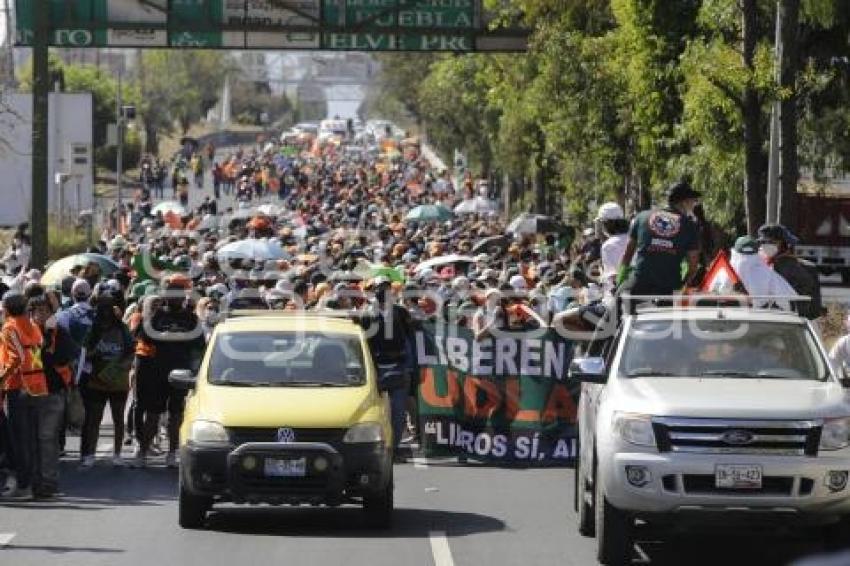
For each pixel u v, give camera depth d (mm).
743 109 63156
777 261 42938
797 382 31234
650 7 78125
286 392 35438
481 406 47594
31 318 39562
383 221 134375
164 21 93250
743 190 79062
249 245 75312
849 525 30062
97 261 60688
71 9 92875
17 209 125688
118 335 45031
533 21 93188
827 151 84938
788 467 28969
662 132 83062
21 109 122188
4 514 37188
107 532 34656
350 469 34156
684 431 29312
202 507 35031
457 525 35750
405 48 94750
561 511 37938
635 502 29469
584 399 34750
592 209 112562
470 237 99812
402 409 46656
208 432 34281
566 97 93812
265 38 94000
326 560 31188
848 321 40438
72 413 44969
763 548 33281
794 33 60844
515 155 131375
